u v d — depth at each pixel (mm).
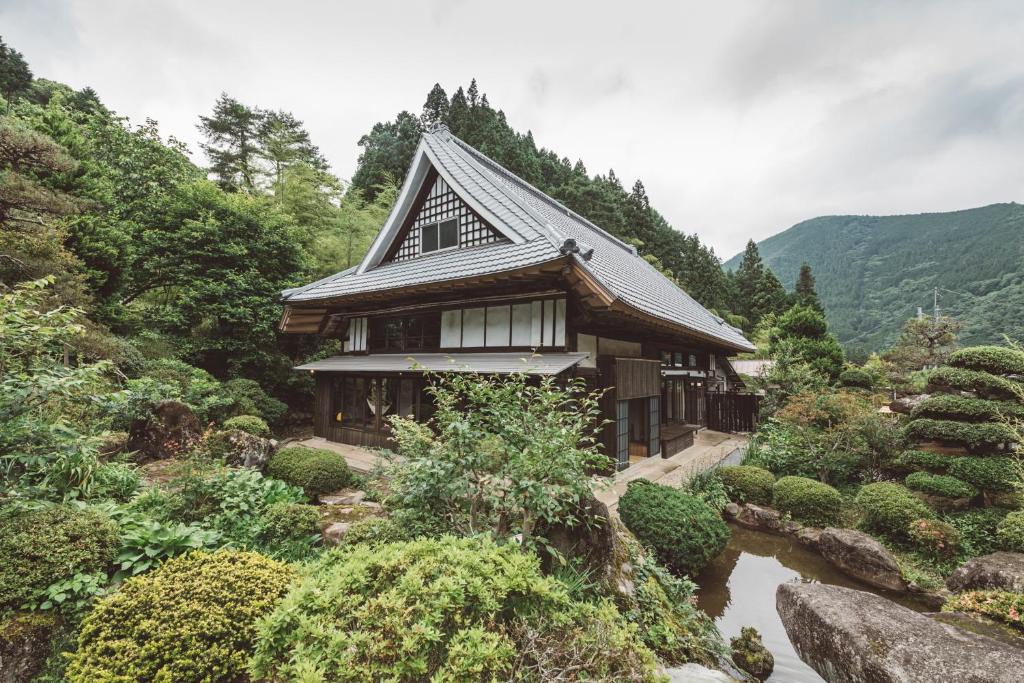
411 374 8055
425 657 1789
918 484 6508
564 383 6707
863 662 2580
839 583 5281
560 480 3430
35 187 7168
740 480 7551
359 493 6215
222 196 12328
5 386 3229
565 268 6270
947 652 2520
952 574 4996
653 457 9234
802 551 6156
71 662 2318
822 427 9188
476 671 1730
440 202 10219
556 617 2148
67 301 7117
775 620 4469
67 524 2965
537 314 7465
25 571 2650
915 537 5699
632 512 5230
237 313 10883
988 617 3410
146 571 3078
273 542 3912
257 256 12078
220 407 9289
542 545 3496
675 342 11688
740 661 3680
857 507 7191
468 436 3420
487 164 13383
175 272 11023
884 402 10336
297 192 17969
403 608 1928
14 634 2453
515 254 7242
